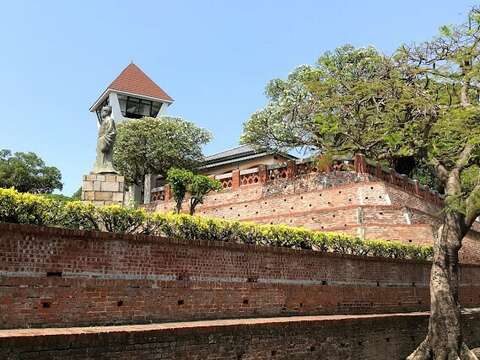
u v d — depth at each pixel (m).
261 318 13.73
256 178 31.58
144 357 9.84
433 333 15.94
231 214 31.33
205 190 28.81
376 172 28.12
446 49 17.19
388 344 16.89
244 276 13.77
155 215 12.05
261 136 33.44
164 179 47.62
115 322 10.67
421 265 21.27
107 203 17.97
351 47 31.23
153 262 11.63
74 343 8.80
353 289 17.48
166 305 11.69
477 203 15.70
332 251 17.11
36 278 9.61
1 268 9.17
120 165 42.56
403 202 27.92
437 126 16.14
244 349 11.91
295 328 13.38
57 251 10.02
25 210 9.77
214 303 12.81
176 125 43.44
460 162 16.73
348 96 18.23
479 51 16.19
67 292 10.02
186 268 12.33
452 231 16.52
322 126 18.84
